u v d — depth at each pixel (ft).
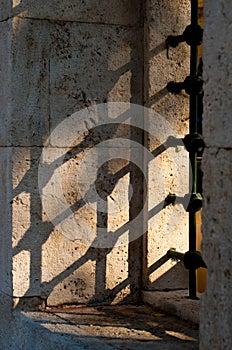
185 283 21.30
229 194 14.16
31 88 20.39
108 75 20.89
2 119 20.80
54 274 20.67
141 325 19.01
